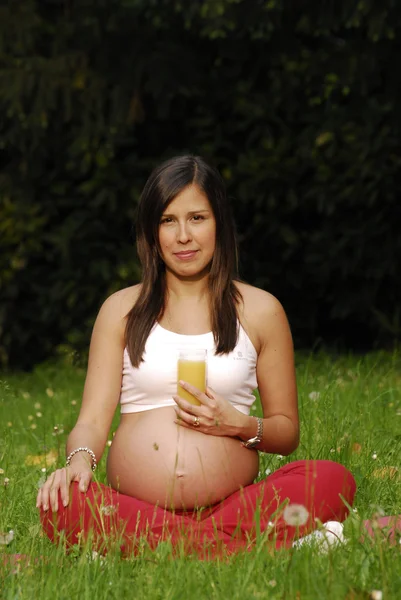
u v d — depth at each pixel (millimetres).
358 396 6613
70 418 6586
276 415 4246
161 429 4035
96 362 4234
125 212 11562
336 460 5102
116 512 3824
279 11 9688
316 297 11883
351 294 11477
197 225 4109
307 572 3248
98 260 11633
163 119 11672
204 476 3986
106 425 4184
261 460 5094
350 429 5582
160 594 3275
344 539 3734
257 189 11078
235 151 11562
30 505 4598
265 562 3520
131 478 4039
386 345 11414
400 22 9500
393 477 4871
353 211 11156
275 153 11016
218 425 3982
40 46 11523
